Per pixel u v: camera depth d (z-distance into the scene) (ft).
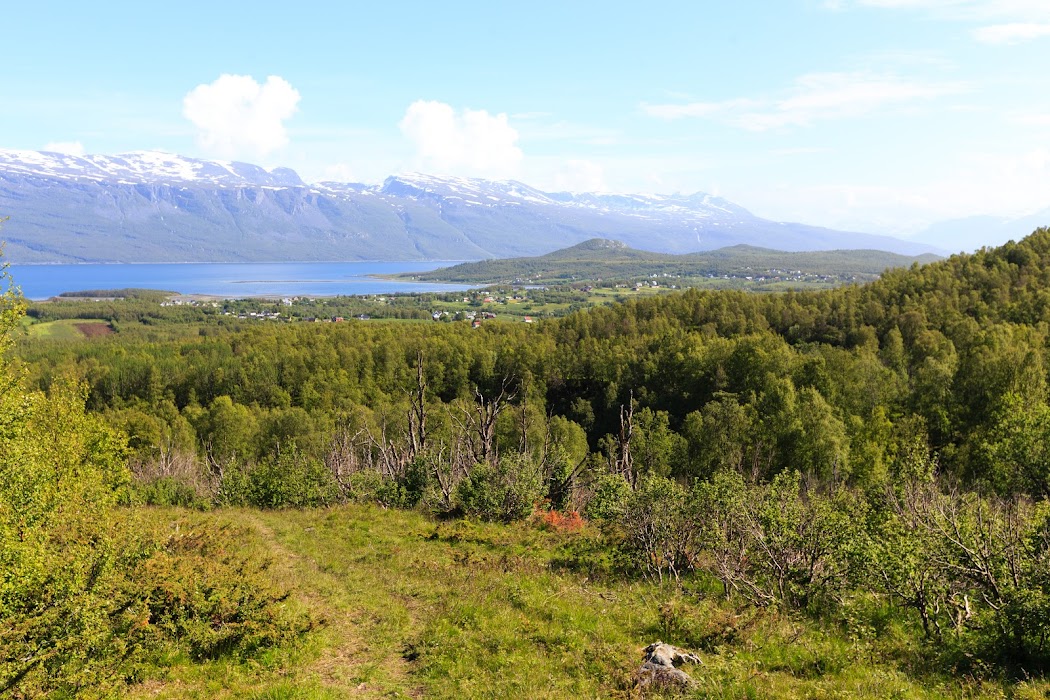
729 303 361.30
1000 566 38.24
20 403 49.93
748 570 50.52
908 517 45.39
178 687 35.83
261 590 46.60
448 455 114.93
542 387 301.84
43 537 38.14
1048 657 33.47
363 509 92.07
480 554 65.57
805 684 32.55
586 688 33.91
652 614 44.96
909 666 35.17
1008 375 160.35
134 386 306.96
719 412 197.98
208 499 114.01
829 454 151.94
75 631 33.76
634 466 160.56
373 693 35.73
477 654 39.45
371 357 324.80
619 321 373.40
